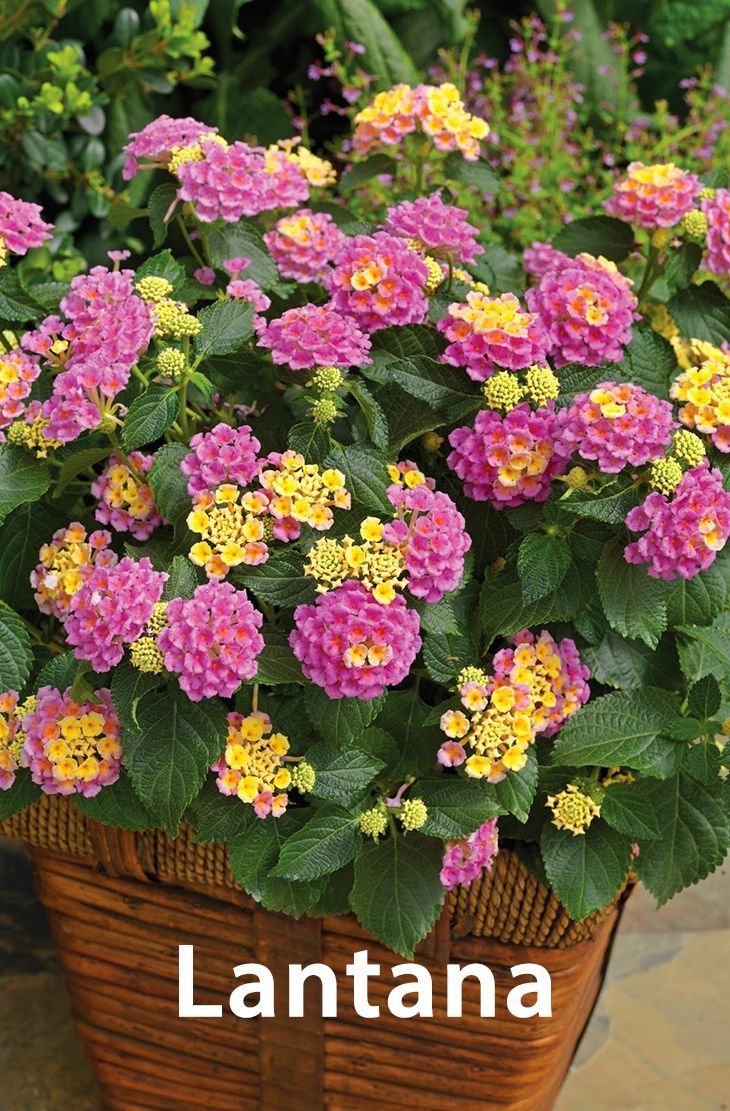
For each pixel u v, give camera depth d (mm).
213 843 822
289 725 801
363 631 751
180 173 848
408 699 812
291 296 893
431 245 862
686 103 1544
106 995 901
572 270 840
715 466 799
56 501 860
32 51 1220
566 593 795
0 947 1084
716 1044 1046
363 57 1335
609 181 1282
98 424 777
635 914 1143
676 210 895
